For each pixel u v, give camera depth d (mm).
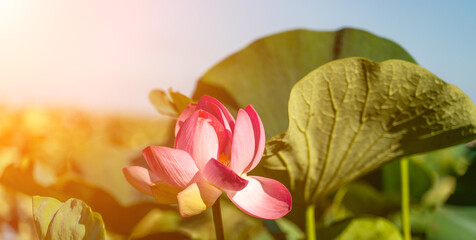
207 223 1376
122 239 1251
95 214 923
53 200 966
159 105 1136
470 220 1441
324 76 968
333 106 992
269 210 873
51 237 922
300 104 979
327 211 1469
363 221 1229
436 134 1047
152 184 870
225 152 904
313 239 1124
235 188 854
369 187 1387
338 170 1079
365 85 984
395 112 1011
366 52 1232
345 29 1249
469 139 1061
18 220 1464
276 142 984
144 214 1236
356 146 1052
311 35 1261
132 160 1438
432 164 1698
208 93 1258
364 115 1012
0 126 1891
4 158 1734
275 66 1254
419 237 1414
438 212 1460
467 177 1521
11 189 1174
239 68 1258
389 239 1219
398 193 1409
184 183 865
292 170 1060
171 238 1271
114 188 1382
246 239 1408
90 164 1397
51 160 1465
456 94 994
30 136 1895
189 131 877
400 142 1060
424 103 1007
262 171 1061
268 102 1241
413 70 975
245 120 882
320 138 1022
